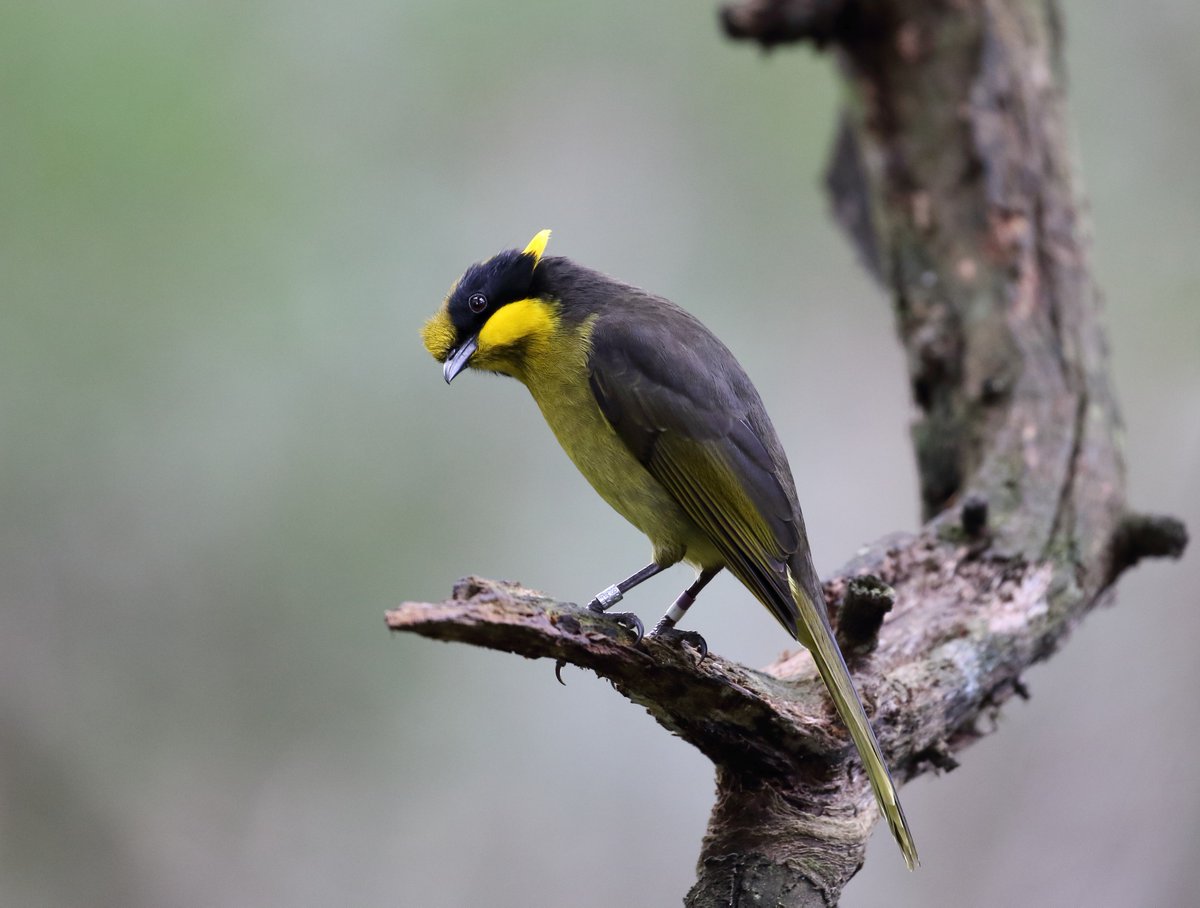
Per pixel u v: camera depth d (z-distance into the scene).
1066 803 12.80
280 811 13.93
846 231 12.30
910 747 7.12
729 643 14.00
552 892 13.84
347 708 13.87
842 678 6.72
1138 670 13.05
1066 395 9.40
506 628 6.05
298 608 13.69
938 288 10.34
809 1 11.52
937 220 10.66
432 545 13.76
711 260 15.23
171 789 13.84
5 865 13.59
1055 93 11.28
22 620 13.52
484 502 13.91
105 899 13.72
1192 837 12.24
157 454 13.47
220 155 13.34
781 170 15.30
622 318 7.98
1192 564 13.13
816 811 6.68
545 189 15.00
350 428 13.74
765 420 7.89
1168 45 15.54
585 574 13.93
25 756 13.64
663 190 15.26
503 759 14.12
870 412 15.16
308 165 14.02
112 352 13.20
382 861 13.87
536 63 15.04
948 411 9.69
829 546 14.84
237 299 13.45
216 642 13.74
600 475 8.02
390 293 14.05
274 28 14.10
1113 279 15.35
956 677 7.37
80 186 12.86
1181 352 15.12
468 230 14.59
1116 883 12.32
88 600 13.59
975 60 11.13
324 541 13.66
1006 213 10.44
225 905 13.74
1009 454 8.99
